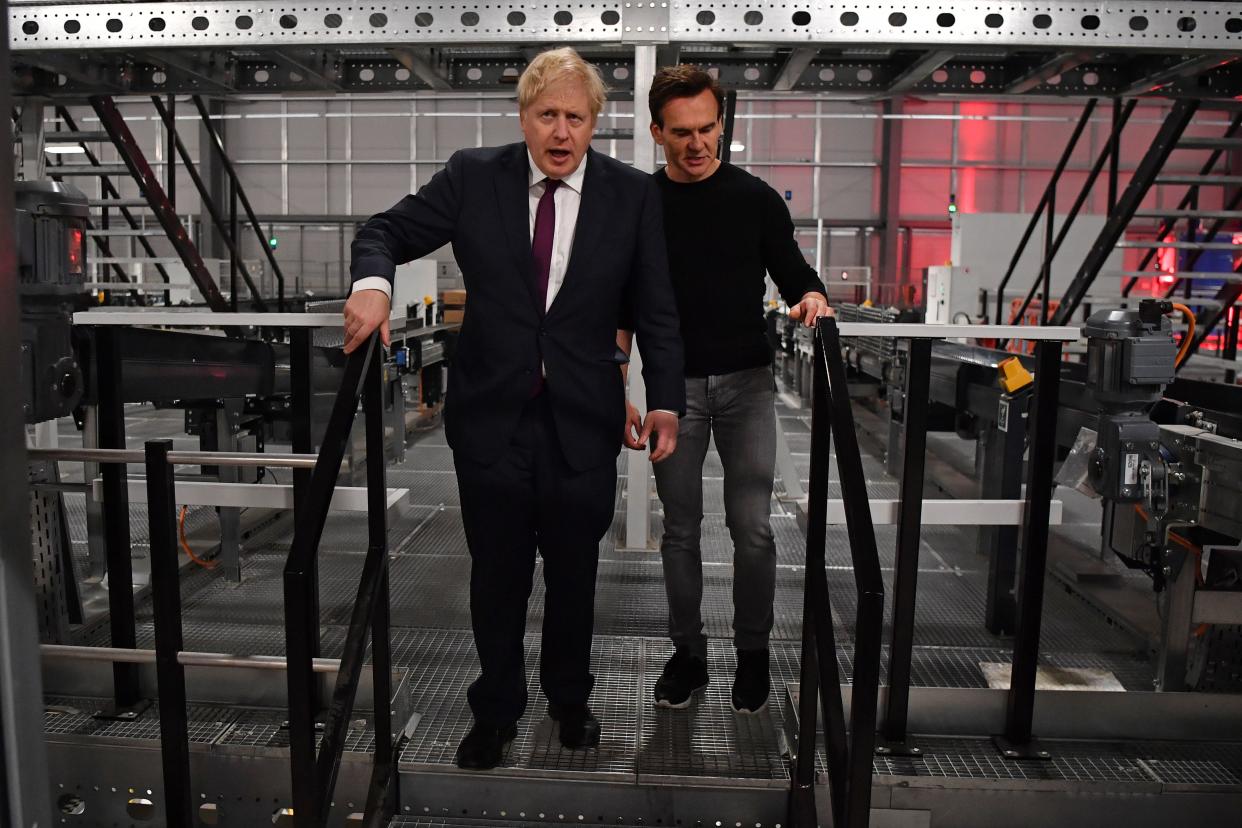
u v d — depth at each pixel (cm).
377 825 188
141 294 888
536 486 198
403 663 262
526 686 216
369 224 189
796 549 393
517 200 189
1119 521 260
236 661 196
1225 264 966
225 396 322
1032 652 219
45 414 220
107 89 445
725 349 221
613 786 204
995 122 1700
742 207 218
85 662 238
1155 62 437
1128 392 238
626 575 348
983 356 377
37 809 106
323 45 347
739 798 204
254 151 1716
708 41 340
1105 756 219
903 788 208
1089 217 916
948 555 390
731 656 271
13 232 97
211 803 216
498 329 190
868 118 1709
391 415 565
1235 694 226
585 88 177
